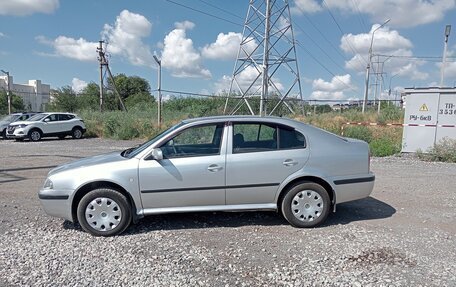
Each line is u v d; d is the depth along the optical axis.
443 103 11.04
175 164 4.22
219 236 4.16
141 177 4.17
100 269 3.28
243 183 4.33
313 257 3.56
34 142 17.17
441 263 3.40
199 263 3.42
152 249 3.77
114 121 19.83
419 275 3.16
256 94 27.72
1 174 8.16
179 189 4.23
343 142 4.66
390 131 15.16
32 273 3.18
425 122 11.33
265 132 4.51
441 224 4.60
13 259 3.48
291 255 3.61
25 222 4.65
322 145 4.54
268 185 4.38
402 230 4.36
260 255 3.61
